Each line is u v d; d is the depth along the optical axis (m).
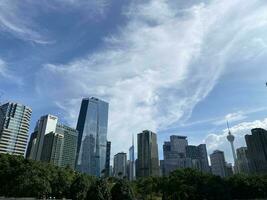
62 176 144.12
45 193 126.75
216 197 127.88
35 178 123.56
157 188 144.12
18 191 119.94
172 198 130.62
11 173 129.62
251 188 137.25
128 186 103.94
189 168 153.00
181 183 134.12
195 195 129.25
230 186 142.50
